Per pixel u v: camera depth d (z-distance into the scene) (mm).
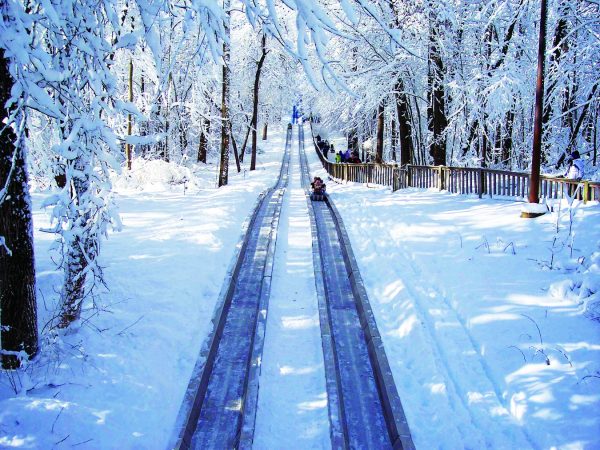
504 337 7668
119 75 22281
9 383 6055
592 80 22484
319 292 10555
